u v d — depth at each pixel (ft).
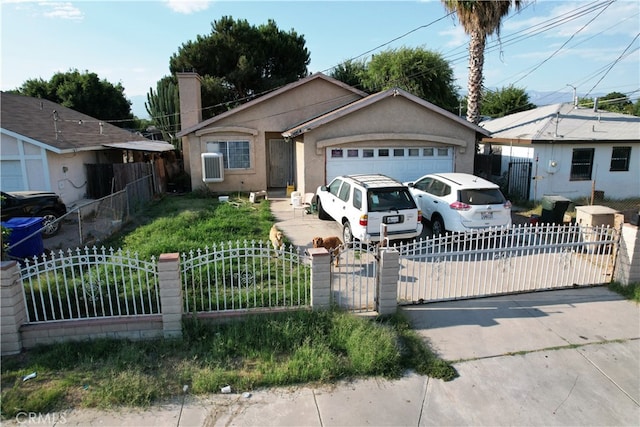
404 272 27.32
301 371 16.20
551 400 15.21
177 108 93.40
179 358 17.04
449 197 33.76
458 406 14.84
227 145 59.06
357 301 22.33
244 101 103.60
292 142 63.82
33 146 46.50
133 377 15.51
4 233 22.79
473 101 58.03
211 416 14.11
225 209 46.01
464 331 19.85
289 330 18.33
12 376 15.89
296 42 111.55
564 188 52.31
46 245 33.71
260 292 22.54
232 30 102.73
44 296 20.93
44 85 120.98
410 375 16.56
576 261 26.89
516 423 14.07
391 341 17.97
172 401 14.78
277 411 14.43
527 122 59.62
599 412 14.62
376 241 30.55
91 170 57.21
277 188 66.39
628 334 19.69
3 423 13.57
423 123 50.65
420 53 89.97
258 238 33.45
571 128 53.36
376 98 48.06
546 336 19.45
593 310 22.04
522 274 26.91
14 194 37.32
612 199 52.70
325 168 49.57
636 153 52.95
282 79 105.60
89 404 14.43
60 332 17.78
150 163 57.82
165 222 38.06
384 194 31.04
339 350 17.93
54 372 16.06
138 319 18.25
